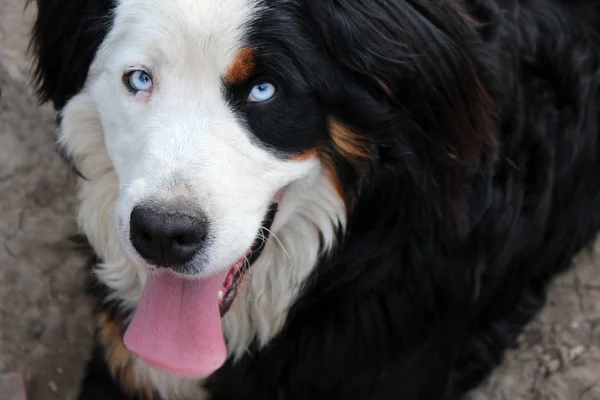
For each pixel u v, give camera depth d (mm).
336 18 947
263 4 932
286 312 1061
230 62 935
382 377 1094
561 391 1210
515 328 1240
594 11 1193
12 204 1270
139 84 959
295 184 996
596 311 1266
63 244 1252
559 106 1154
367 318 1066
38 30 1023
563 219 1222
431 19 981
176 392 1109
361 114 976
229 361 1082
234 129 948
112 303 1092
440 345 1128
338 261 1042
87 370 1145
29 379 1180
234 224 941
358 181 1003
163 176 927
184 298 993
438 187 1023
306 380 1081
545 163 1145
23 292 1223
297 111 957
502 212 1107
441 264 1080
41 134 1307
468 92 1004
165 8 933
